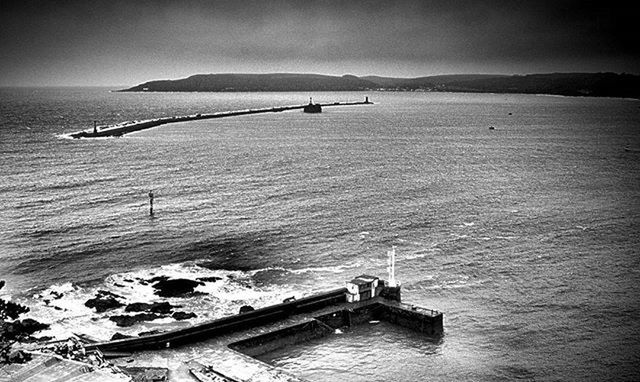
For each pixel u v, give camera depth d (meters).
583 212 123.00
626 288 82.12
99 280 82.50
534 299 78.25
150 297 77.00
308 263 90.50
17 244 96.94
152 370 52.94
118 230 105.75
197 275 84.94
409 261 91.81
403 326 69.44
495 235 106.00
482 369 60.59
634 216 120.06
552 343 66.50
